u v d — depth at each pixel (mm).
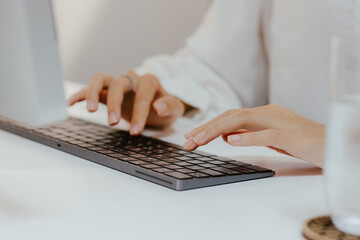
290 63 1183
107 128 791
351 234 370
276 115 618
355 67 348
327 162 365
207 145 750
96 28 2639
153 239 377
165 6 2338
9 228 397
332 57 356
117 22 2539
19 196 479
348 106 344
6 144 712
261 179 556
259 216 431
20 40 544
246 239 379
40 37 545
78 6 2691
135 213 434
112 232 390
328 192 371
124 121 937
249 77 1307
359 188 358
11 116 597
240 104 1247
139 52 2475
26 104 562
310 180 554
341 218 371
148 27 2422
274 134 582
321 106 1146
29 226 401
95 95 780
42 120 559
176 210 443
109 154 604
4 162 609
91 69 2705
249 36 1295
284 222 417
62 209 442
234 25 1307
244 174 543
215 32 1322
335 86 351
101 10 2596
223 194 493
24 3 530
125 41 2521
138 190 501
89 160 621
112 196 480
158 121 888
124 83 820
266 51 1309
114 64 2592
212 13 1346
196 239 378
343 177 358
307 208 454
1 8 558
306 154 580
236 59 1301
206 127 651
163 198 477
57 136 711
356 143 348
